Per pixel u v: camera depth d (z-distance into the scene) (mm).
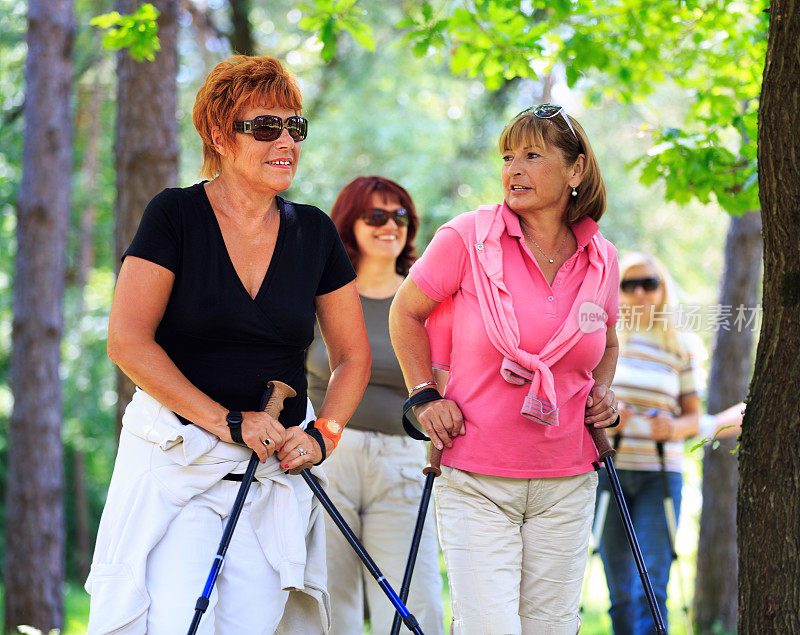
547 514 11367
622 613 17781
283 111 10672
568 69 19156
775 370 10875
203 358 10641
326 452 10961
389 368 14719
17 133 52562
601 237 11789
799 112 10305
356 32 18531
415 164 46781
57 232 35438
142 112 20594
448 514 11367
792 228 10555
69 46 35344
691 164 17250
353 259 15633
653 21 18766
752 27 19906
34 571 35125
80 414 68000
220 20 48438
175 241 10469
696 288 54031
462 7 18672
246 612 10375
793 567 10773
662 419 17844
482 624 10961
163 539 10234
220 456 10453
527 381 11023
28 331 35281
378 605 14680
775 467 10875
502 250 11312
